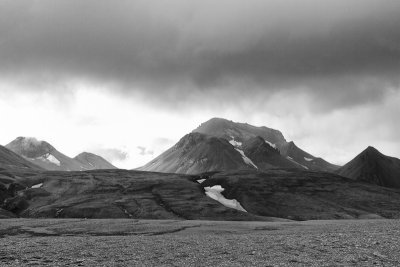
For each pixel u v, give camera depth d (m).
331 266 49.31
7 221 139.38
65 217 192.25
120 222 138.50
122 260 55.50
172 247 68.06
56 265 51.44
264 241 74.31
